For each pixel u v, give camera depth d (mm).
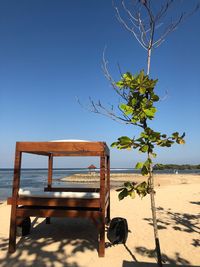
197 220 9516
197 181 37344
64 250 6410
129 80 3785
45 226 8656
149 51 4211
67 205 6266
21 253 6188
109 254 6172
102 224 6117
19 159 6398
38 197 6457
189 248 6609
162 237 7500
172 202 13414
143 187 3785
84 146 6168
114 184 37812
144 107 3652
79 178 55844
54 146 6230
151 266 5477
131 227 8578
